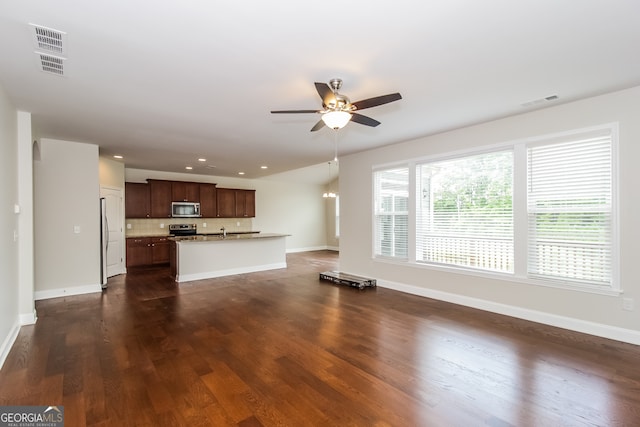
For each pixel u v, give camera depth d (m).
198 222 8.66
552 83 2.86
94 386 2.30
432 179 4.79
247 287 5.50
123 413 1.99
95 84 2.82
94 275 5.12
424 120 3.95
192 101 3.25
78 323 3.64
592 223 3.27
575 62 2.47
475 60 2.42
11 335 3.09
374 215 5.68
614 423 1.91
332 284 5.73
